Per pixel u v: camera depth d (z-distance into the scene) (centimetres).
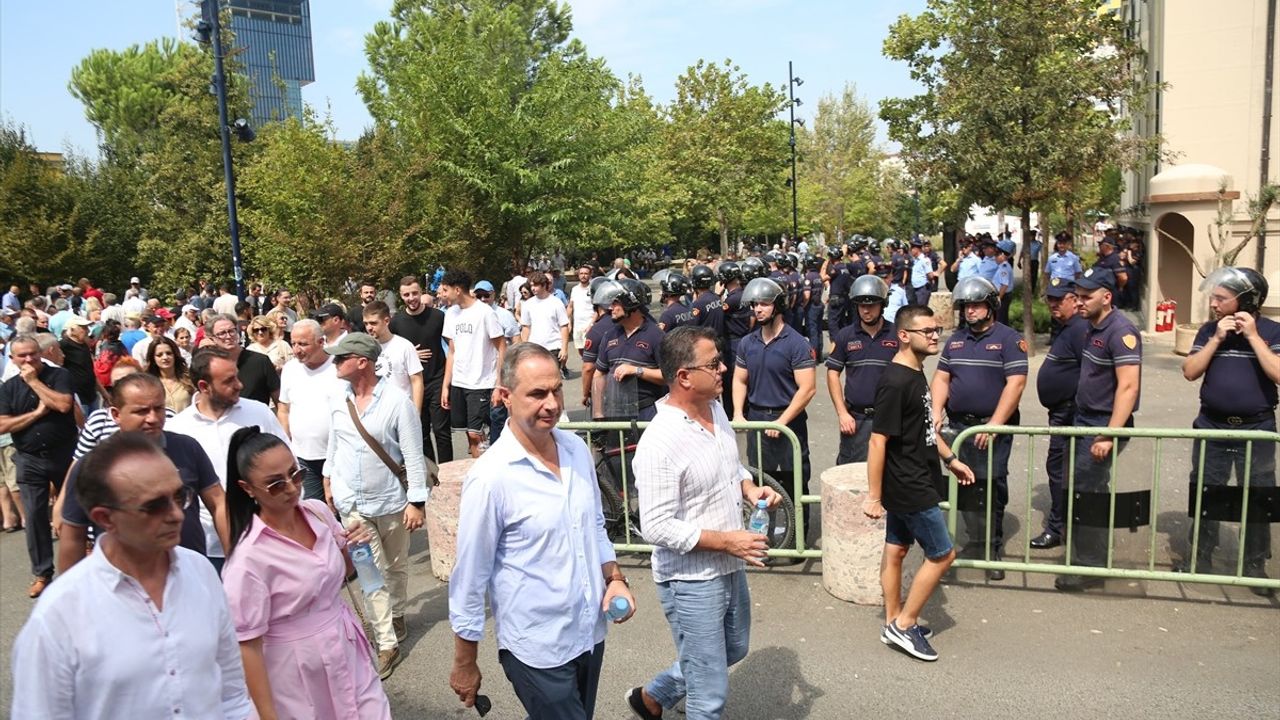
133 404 381
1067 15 1443
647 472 340
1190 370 537
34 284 2764
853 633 494
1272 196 1386
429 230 2028
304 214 1762
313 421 563
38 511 628
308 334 559
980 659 458
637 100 3325
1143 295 1897
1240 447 503
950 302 1800
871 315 603
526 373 293
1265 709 400
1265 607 504
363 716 328
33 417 615
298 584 313
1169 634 477
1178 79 1619
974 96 1377
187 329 1049
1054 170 1361
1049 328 1608
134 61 4388
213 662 241
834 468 572
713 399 363
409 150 2148
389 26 3438
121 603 224
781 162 3606
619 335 687
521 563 296
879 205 5225
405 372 678
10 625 580
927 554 447
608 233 2484
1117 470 521
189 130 2858
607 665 473
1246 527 507
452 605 298
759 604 537
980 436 549
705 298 880
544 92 2217
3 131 3219
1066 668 445
